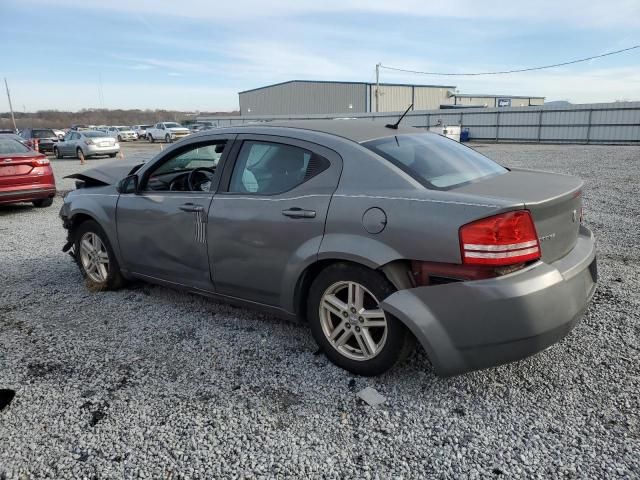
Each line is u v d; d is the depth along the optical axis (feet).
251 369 10.80
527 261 8.73
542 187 9.78
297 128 11.43
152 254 13.79
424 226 8.93
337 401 9.53
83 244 16.15
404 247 9.12
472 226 8.54
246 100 240.73
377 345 9.93
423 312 8.90
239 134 12.18
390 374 10.39
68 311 14.39
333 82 198.49
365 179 9.91
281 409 9.34
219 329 12.89
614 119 100.99
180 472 7.79
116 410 9.44
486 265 8.51
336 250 9.81
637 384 9.68
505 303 8.43
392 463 7.86
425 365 10.70
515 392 9.59
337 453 8.12
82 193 16.12
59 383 10.44
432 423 8.80
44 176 32.12
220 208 11.84
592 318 12.62
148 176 14.06
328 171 10.40
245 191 11.66
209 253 12.21
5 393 10.00
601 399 9.27
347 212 9.80
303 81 208.33
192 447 8.36
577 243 10.68
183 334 12.64
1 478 7.75
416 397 9.57
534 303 8.50
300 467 7.82
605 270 16.37
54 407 9.59
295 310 11.07
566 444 8.13
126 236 14.37
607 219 24.21
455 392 9.68
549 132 110.93
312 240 10.25
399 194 9.39
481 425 8.70
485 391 9.67
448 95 219.00
